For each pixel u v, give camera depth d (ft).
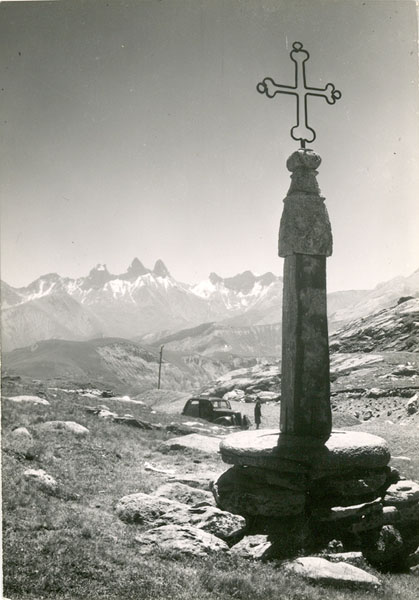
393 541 30.58
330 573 25.91
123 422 60.29
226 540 29.89
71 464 40.14
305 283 32.42
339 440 32.04
